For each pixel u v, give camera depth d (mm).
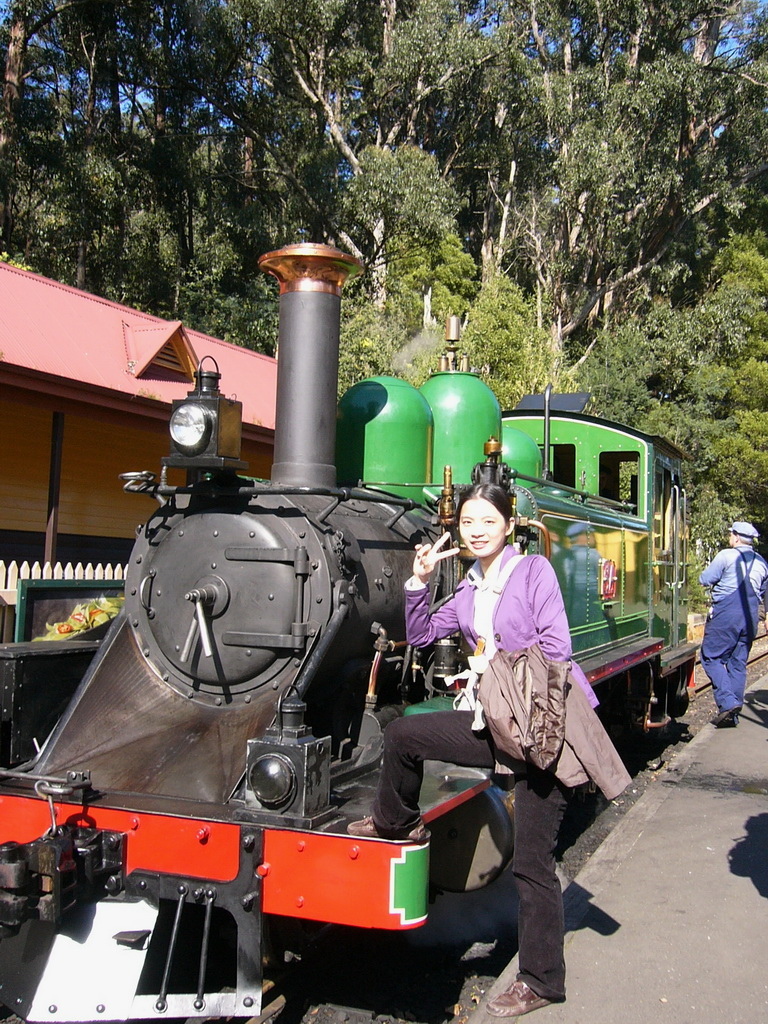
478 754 2996
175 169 22609
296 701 3102
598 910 4129
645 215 26938
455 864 3693
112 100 23734
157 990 3395
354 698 4016
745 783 6562
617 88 24625
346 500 4223
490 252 28625
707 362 24359
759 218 29359
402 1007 3453
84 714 3746
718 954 3672
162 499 4090
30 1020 2967
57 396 8422
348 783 3570
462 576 4324
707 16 26266
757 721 9094
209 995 2951
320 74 22781
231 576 3762
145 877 3100
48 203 21703
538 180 28094
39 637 5191
